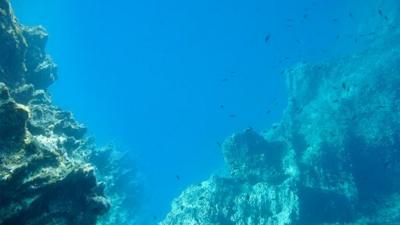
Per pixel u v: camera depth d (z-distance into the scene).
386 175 21.19
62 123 11.80
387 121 22.69
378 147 22.03
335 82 29.72
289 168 21.16
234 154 22.41
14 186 6.82
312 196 19.14
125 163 29.25
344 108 24.58
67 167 7.91
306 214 18.36
